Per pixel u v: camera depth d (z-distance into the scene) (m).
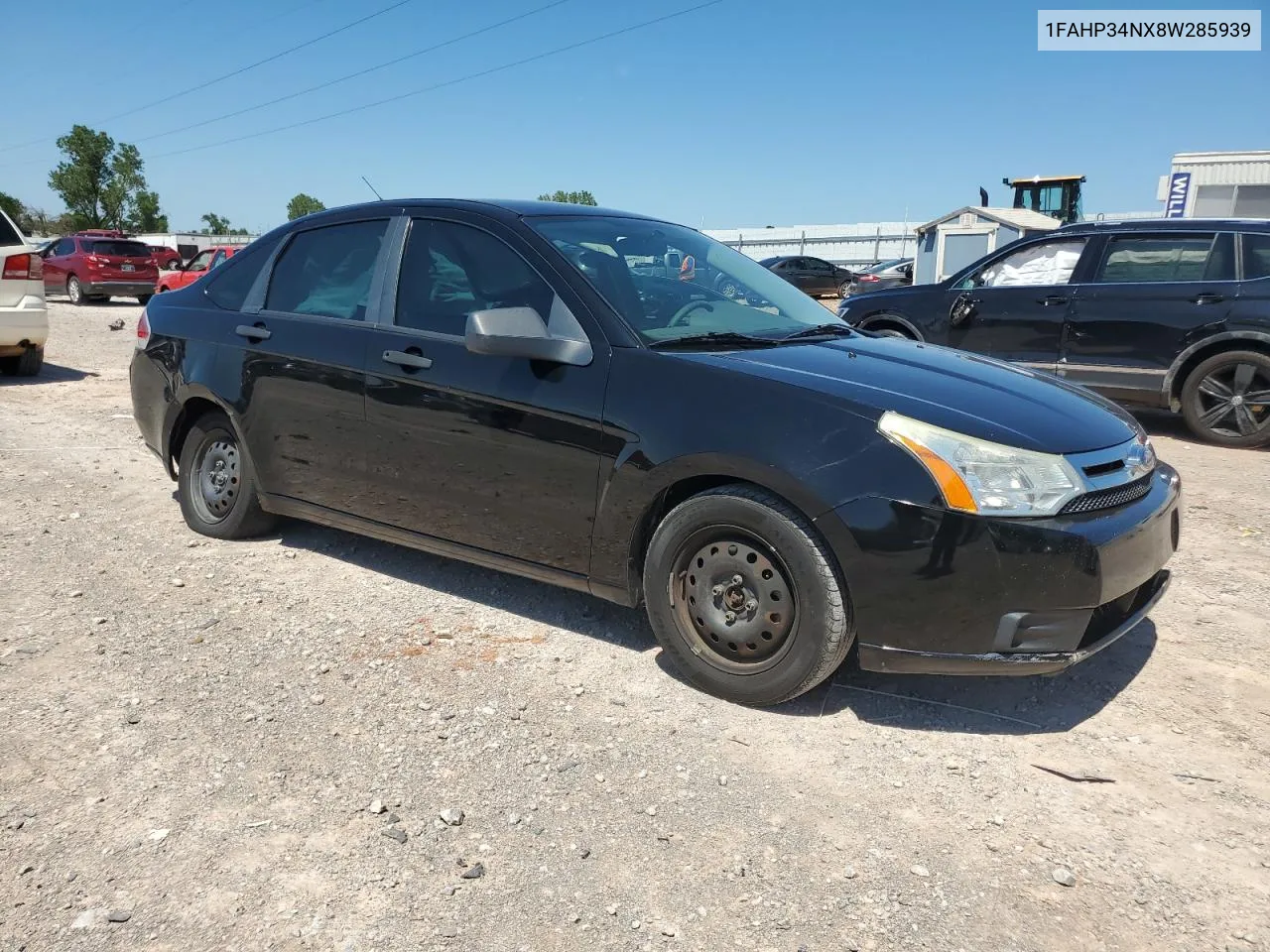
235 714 3.08
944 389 3.13
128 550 4.64
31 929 2.12
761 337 3.56
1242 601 4.14
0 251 9.64
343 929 2.15
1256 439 7.35
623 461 3.22
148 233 59.94
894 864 2.40
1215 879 2.35
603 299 3.44
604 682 3.34
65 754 2.82
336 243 4.34
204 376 4.61
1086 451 2.94
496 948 2.11
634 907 2.24
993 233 25.86
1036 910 2.24
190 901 2.23
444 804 2.62
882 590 2.82
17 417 8.02
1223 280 7.38
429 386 3.71
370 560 4.57
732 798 2.67
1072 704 3.22
